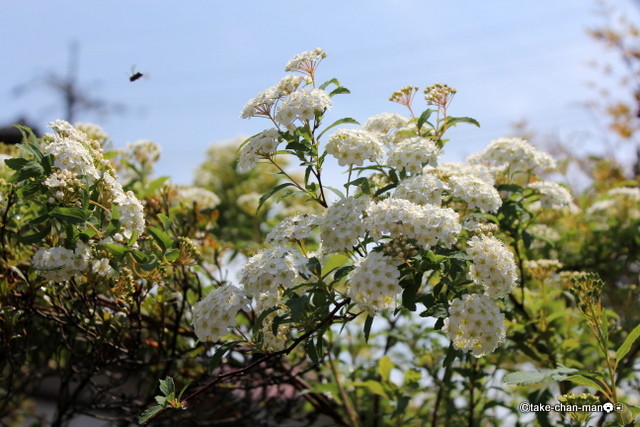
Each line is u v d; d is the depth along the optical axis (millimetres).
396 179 3955
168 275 4668
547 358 4574
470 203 3701
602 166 8352
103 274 3654
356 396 5422
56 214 3451
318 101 3543
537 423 4746
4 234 4156
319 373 5445
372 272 3154
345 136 3645
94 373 4500
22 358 4867
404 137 4230
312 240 6004
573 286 3500
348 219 3336
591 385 3402
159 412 3355
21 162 3516
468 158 4680
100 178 3635
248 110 3668
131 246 3744
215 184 7938
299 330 3611
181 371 5004
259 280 3230
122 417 4910
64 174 3475
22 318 4180
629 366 4965
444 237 3160
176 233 5176
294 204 7250
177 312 4672
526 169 4590
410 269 3242
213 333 3354
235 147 8031
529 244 4426
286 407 5555
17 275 4266
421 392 5062
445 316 3238
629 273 6023
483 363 4844
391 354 5547
